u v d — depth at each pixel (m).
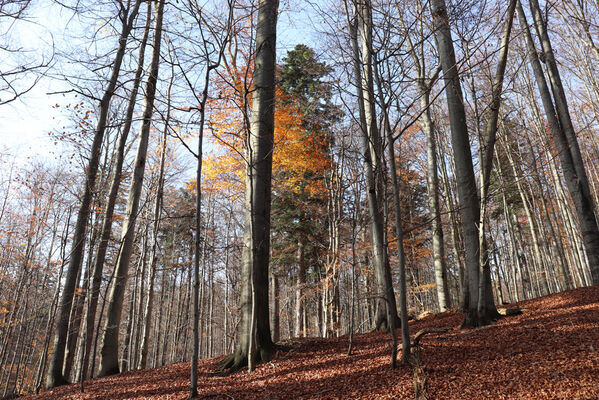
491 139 6.97
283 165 13.36
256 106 8.07
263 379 5.95
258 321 7.19
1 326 19.41
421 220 16.48
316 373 5.86
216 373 6.85
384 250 6.06
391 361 5.68
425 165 17.31
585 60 13.15
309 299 17.91
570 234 17.19
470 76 6.87
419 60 11.07
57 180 13.40
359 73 6.39
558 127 9.79
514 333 6.04
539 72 10.16
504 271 24.44
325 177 14.83
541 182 17.80
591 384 3.75
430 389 4.40
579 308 6.78
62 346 8.31
